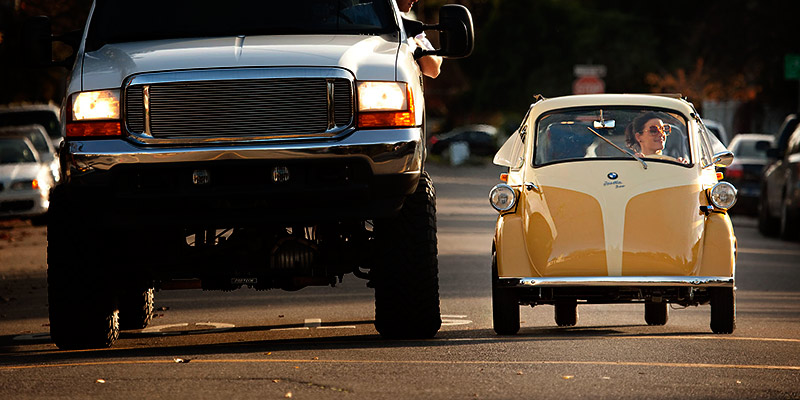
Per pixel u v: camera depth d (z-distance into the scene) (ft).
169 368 66.54
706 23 403.13
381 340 81.61
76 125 75.97
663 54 564.71
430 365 67.51
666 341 78.95
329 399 57.11
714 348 75.25
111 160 74.84
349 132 75.25
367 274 86.79
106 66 77.51
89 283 79.87
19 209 227.81
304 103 75.00
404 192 76.43
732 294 86.17
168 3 84.38
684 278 84.23
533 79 597.11
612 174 86.99
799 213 193.67
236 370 65.57
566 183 86.89
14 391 60.39
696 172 88.07
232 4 83.97
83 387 61.00
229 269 80.48
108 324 81.56
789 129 226.99
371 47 79.10
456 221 221.25
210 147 74.59
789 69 285.64
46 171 235.40
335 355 72.33
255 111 74.84
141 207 74.90
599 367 66.59
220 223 75.36
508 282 85.56
